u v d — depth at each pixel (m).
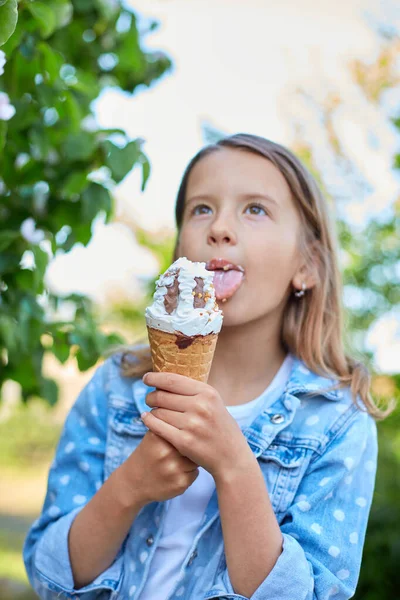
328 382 1.95
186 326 1.49
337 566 1.66
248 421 1.90
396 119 6.06
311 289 2.09
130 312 8.27
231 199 1.91
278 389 1.96
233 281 1.81
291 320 2.08
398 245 5.86
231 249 1.83
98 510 1.64
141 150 2.41
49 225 2.59
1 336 2.57
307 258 2.05
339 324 2.15
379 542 3.79
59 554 1.70
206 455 1.51
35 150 2.54
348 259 5.79
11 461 12.52
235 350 1.94
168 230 7.56
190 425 1.49
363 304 5.76
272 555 1.54
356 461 1.78
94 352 2.75
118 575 1.72
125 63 3.21
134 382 2.02
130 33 3.16
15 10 1.54
